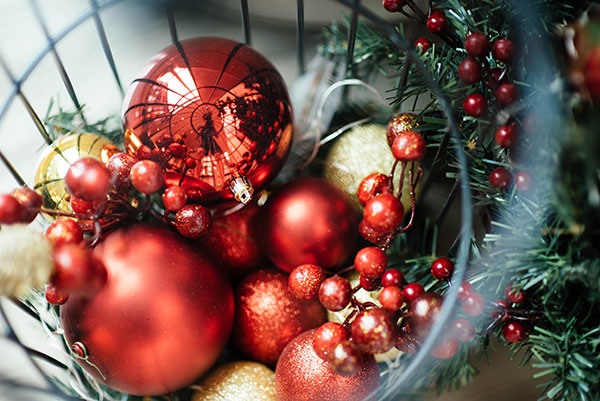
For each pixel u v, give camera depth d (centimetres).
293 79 56
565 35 33
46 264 33
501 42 37
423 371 42
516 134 37
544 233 37
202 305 39
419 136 37
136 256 38
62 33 39
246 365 42
